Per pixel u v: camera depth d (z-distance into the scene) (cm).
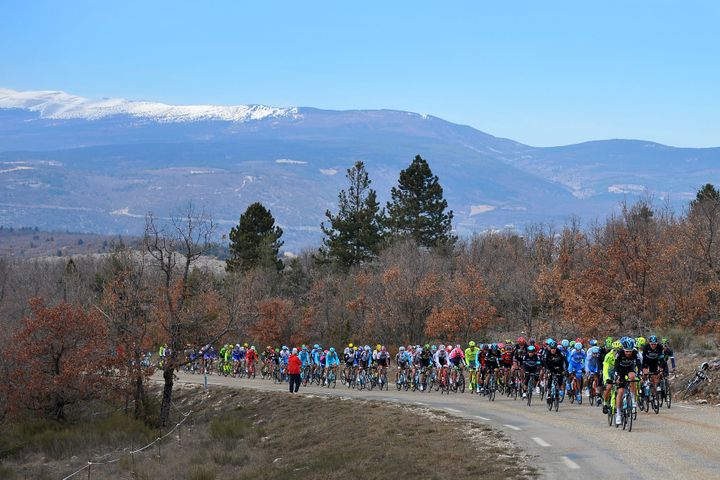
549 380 2708
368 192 10025
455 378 3762
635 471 1548
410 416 2816
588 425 2230
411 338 7038
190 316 4109
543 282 6075
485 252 8488
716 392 2812
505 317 7250
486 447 1981
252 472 2533
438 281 7238
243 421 3822
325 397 3931
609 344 2762
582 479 1508
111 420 4150
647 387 2466
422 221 9762
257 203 9962
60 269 9931
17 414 4341
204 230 4062
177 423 4184
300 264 9850
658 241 5925
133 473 2912
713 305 5203
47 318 4288
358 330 7694
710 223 5359
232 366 6259
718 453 1705
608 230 6844
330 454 2372
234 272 8738
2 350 4491
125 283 4272
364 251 9775
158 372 6431
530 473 1600
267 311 7250
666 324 5056
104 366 4294
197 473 2638
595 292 5247
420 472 1808
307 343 7706
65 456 3559
